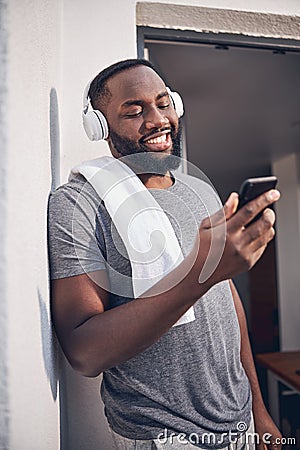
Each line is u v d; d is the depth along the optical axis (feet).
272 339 16.72
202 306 3.07
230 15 4.68
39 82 2.93
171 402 3.04
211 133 12.18
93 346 2.63
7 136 2.34
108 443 4.05
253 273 16.90
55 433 3.22
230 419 3.21
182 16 4.65
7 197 2.34
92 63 4.36
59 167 4.08
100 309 2.79
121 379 3.06
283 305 14.29
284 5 4.74
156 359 3.00
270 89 9.44
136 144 3.01
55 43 3.81
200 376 3.06
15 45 2.41
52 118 3.60
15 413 2.39
